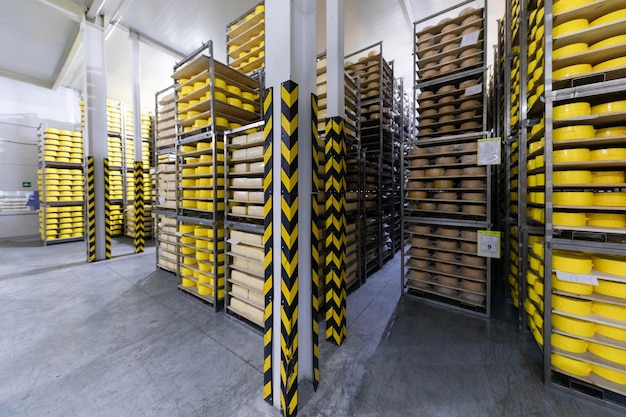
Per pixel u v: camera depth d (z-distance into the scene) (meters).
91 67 5.03
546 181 1.83
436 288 3.33
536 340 2.17
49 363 2.11
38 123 8.11
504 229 3.76
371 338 2.48
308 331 1.84
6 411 1.65
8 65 7.30
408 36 5.75
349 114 3.70
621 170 1.92
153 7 4.95
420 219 3.30
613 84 1.59
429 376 1.96
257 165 2.65
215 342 2.42
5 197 7.59
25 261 5.18
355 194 3.75
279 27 1.66
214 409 1.67
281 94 1.65
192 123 3.51
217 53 6.46
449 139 3.12
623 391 1.61
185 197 3.55
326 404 1.70
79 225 7.38
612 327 1.72
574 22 1.74
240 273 2.80
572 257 1.80
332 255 2.38
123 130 7.75
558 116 1.81
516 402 1.71
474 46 2.98
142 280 4.12
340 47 2.40
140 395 1.78
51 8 4.71
